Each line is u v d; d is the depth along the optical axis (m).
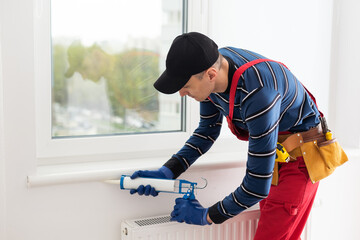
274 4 1.89
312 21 2.00
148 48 1.76
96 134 1.71
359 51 2.05
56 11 1.58
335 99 2.15
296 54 1.98
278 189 1.48
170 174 1.47
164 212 1.64
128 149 1.71
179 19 1.79
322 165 1.46
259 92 1.19
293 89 1.31
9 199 1.38
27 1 1.33
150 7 1.73
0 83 1.32
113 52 1.70
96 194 1.51
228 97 1.29
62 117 1.65
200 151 1.52
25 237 1.42
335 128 2.17
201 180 1.68
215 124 1.52
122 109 1.75
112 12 1.67
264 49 1.90
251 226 1.69
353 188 2.08
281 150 1.42
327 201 2.03
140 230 1.46
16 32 1.33
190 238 1.56
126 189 1.48
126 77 1.74
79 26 1.62
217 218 1.35
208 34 1.78
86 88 1.67
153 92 1.79
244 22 1.84
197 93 1.23
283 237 1.51
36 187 1.41
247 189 1.27
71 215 1.48
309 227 1.86
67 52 1.62
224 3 1.79
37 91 1.53
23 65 1.35
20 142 1.37
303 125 1.44
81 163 1.63
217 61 1.21
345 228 2.10
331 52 2.10
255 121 1.19
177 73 1.17
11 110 1.35
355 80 2.08
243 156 1.80
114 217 1.55
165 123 1.83
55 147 1.58
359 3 2.03
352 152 2.02
